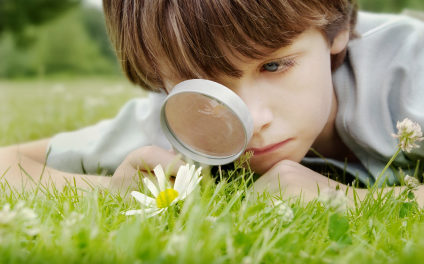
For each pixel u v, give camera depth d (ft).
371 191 1.48
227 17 1.51
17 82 14.88
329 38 1.73
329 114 1.90
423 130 1.81
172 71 1.62
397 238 1.23
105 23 1.88
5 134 3.30
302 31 1.58
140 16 1.63
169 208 1.36
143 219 1.24
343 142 1.99
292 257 1.11
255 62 1.54
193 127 1.64
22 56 22.98
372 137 1.85
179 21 1.55
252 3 1.51
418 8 15.98
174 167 1.65
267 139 1.61
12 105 5.56
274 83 1.58
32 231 1.20
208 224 1.22
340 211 1.30
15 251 1.11
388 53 1.95
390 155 1.84
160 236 1.21
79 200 1.45
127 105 2.31
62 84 11.79
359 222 1.32
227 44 1.52
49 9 20.70
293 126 1.63
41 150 2.24
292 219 1.27
